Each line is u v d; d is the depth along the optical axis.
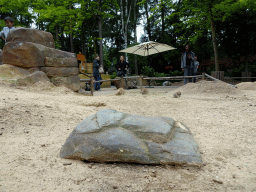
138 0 25.78
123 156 2.21
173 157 2.21
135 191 1.75
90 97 7.16
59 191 1.73
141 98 7.23
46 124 3.53
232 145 2.77
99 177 1.97
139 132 2.43
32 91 6.43
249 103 5.68
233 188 1.77
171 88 12.83
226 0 12.91
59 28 27.05
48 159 2.31
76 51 30.28
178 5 17.45
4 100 4.27
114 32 27.34
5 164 2.11
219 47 20.06
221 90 8.06
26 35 7.50
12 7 19.81
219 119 4.16
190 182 1.89
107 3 21.75
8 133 2.93
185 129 2.80
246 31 17.34
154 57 26.34
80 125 2.65
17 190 1.71
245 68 18.00
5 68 6.80
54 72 7.86
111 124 2.51
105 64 32.38
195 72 10.85
